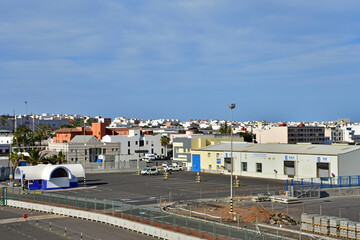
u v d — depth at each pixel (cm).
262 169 9088
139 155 14088
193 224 4119
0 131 18962
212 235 3628
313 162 8056
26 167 7294
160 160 14662
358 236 3556
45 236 4012
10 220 4791
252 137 19600
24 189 7300
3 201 5788
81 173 7531
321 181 7044
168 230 3831
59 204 5309
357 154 7894
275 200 5719
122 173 10562
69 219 4856
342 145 8531
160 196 6300
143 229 4094
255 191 6825
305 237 3716
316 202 5725
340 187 6912
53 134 18088
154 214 4547
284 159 8606
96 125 15325
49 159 9575
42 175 7250
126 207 4719
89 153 12781
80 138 13100
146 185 7806
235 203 5600
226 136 13762
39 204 5412
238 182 7531
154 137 15225
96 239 3891
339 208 5197
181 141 11950
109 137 13938
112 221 4503
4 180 9131
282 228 4050
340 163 7675
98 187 7562
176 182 8300
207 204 5462
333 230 3750
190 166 11488
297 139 18488
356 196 6316
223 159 10119
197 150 10994
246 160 9462
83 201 5244
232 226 4072
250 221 4384
